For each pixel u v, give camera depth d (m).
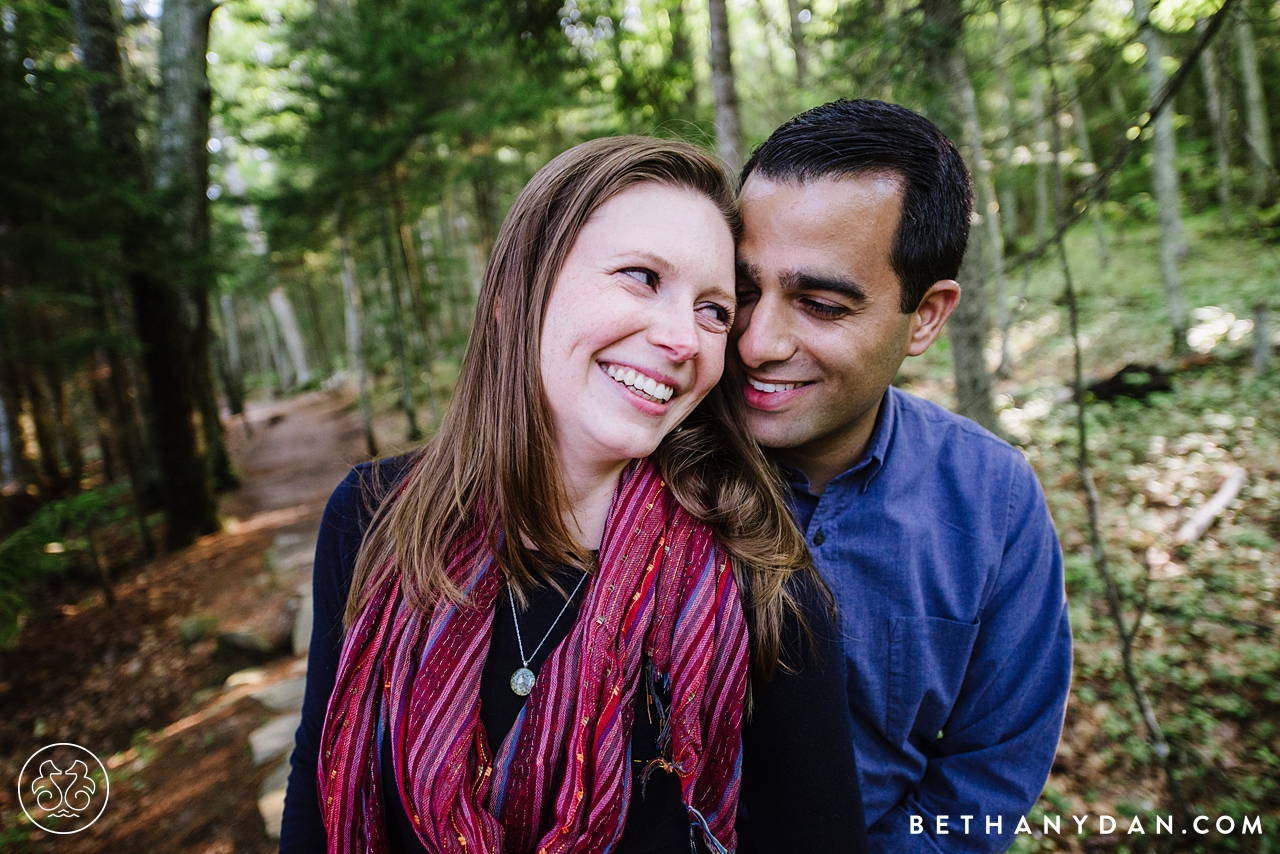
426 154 11.53
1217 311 10.72
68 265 6.29
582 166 0.86
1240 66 13.34
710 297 0.86
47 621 8.17
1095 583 4.78
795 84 5.20
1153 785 3.22
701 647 0.88
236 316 31.86
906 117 1.02
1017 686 1.29
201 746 4.80
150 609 8.04
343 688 0.93
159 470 10.12
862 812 0.97
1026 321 12.48
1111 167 2.44
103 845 3.98
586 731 0.85
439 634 0.90
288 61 11.86
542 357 0.86
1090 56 2.99
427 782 0.84
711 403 1.05
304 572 7.77
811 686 0.93
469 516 0.95
